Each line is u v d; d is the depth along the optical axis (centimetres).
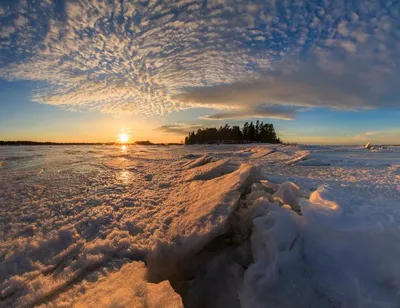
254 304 235
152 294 217
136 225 367
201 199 426
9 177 832
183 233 314
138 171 952
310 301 229
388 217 297
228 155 1814
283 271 254
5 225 377
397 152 2050
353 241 265
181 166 1009
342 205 329
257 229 302
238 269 285
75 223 382
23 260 278
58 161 1474
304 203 333
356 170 923
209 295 267
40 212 436
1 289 233
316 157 1336
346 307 218
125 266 268
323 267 255
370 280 233
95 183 707
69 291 231
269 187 454
